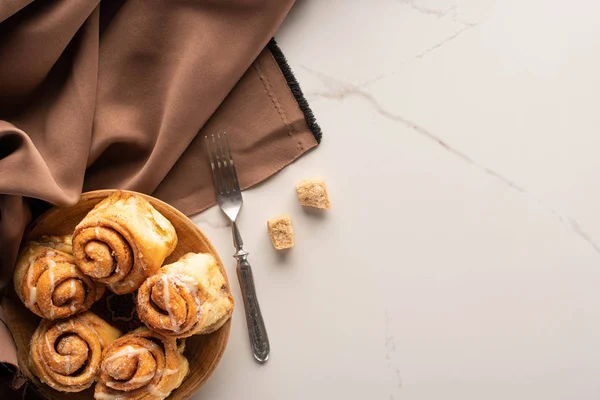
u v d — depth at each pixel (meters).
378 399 0.68
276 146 0.67
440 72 0.68
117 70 0.64
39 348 0.59
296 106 0.66
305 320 0.68
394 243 0.68
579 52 0.68
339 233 0.68
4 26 0.60
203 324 0.60
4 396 0.63
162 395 0.60
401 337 0.69
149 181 0.64
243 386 0.67
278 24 0.65
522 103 0.69
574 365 0.69
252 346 0.67
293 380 0.68
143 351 0.59
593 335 0.68
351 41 0.68
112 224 0.58
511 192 0.69
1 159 0.59
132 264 0.59
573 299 0.68
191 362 0.64
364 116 0.68
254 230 0.67
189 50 0.64
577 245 0.69
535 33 0.68
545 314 0.69
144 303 0.58
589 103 0.69
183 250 0.64
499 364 0.69
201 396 0.67
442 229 0.69
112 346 0.59
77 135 0.62
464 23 0.68
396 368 0.68
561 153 0.69
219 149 0.66
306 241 0.68
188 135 0.64
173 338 0.60
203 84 0.64
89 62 0.62
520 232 0.68
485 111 0.68
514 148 0.69
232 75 0.65
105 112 0.64
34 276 0.59
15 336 0.62
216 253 0.63
